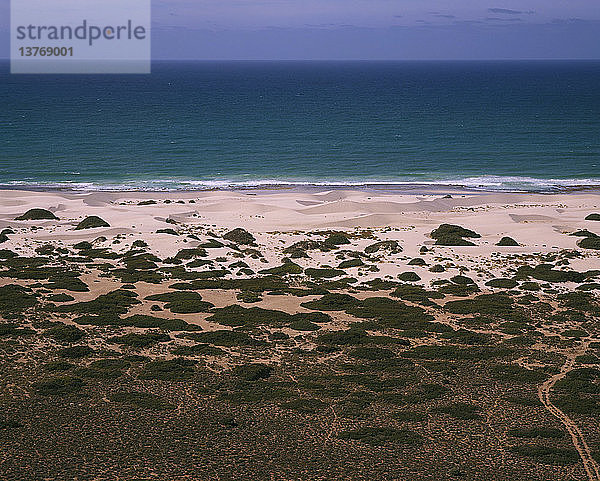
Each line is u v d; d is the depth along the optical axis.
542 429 37.78
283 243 81.25
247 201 101.62
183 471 32.38
